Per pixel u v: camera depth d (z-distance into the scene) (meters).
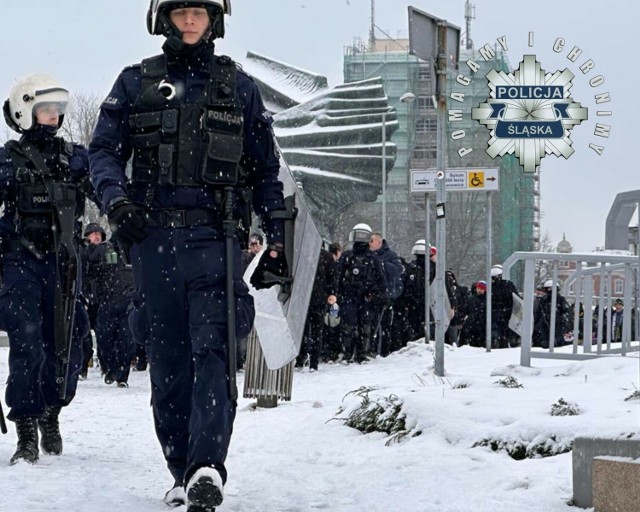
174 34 4.93
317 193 62.22
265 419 9.36
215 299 4.82
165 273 4.88
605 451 4.70
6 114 6.89
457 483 5.49
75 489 5.50
